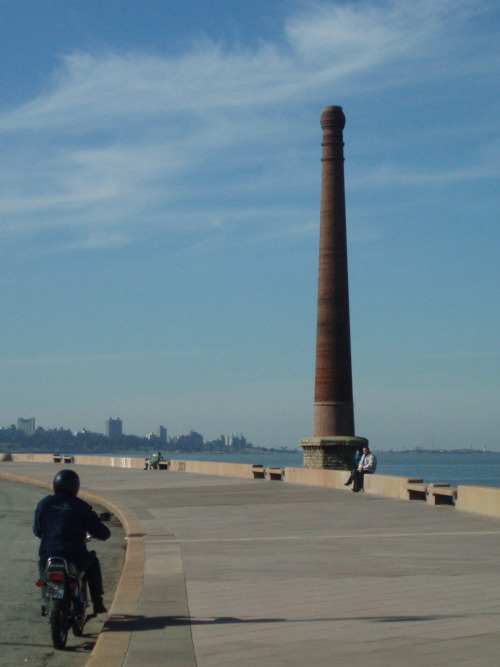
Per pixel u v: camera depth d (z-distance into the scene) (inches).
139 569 587.8
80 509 420.8
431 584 518.6
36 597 561.3
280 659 345.7
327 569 584.1
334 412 2237.9
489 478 7726.4
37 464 3026.6
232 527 876.0
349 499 1231.5
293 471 1710.1
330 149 2308.1
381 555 652.1
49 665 389.4
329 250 2281.0
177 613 439.8
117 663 342.6
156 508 1120.8
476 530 821.2
